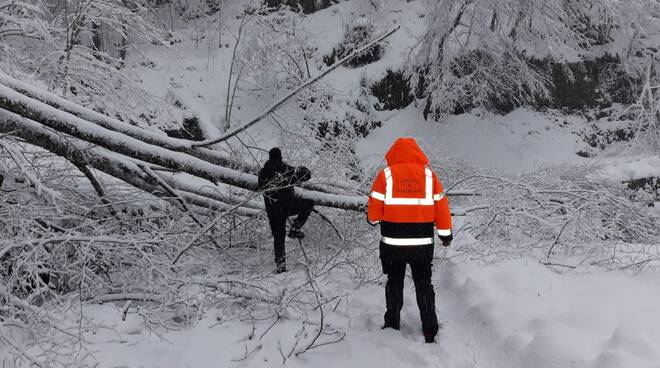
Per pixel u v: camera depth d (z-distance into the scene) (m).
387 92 20.17
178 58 19.33
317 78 6.13
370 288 5.20
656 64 21.80
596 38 21.72
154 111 10.82
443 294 4.96
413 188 4.19
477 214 6.48
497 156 19.42
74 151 5.81
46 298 5.24
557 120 20.75
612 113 21.17
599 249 5.45
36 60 9.27
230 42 20.48
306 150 7.91
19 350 3.64
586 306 4.19
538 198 6.45
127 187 6.98
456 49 20.23
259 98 18.58
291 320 4.58
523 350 3.77
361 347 4.14
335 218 6.95
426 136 19.61
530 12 18.89
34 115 5.24
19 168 5.80
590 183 8.09
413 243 4.14
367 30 20.48
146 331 4.43
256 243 6.67
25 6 8.11
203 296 4.87
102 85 9.54
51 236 5.02
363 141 19.27
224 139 6.28
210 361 4.01
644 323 3.84
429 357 3.95
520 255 5.49
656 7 22.06
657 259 4.93
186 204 6.49
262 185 5.97
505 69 20.05
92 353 4.07
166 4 21.39
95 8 9.90
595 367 3.38
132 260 5.14
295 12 21.61
